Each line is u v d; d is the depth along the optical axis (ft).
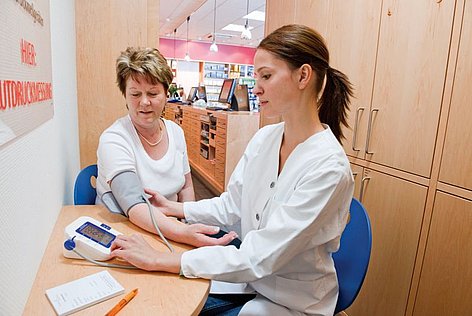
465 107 4.16
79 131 6.49
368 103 5.65
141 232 3.47
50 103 3.33
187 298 2.47
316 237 2.94
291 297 3.22
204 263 2.79
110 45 6.43
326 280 3.29
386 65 5.27
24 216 2.27
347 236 3.72
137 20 6.52
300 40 2.94
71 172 5.30
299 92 3.07
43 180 2.97
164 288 2.58
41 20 2.90
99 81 6.46
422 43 4.69
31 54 2.48
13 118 1.96
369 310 5.76
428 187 4.68
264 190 3.48
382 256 5.50
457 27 4.22
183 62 36.04
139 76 3.91
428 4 4.59
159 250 3.15
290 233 2.79
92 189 4.86
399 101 5.08
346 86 3.47
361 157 5.85
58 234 3.34
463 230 4.23
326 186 2.80
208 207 4.13
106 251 2.87
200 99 18.76
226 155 11.55
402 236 5.11
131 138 4.15
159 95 4.05
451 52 4.31
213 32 30.17
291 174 3.16
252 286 3.52
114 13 6.37
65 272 2.68
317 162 2.98
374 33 5.47
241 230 3.98
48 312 2.20
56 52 4.02
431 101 4.59
